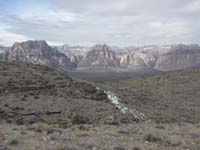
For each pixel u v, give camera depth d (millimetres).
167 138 19703
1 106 33688
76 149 15031
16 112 32281
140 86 97500
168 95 76625
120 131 21703
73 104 38156
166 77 112688
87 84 51094
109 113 35938
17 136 17219
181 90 90438
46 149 14523
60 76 55031
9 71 51469
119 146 16344
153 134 19938
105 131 21641
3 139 16109
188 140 19953
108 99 44875
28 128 20672
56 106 36281
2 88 41531
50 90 44375
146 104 50906
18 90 41969
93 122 31297
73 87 47688
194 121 42344
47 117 31875
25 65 60219
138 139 19109
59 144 15688
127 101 48094
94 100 42875
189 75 113750
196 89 91812
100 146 16219
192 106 62406
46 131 19422
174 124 32031
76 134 19219
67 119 31625
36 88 44125
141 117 38344
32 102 36844
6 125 23234
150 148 16562
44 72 56375
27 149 14438
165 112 46312
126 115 36844
